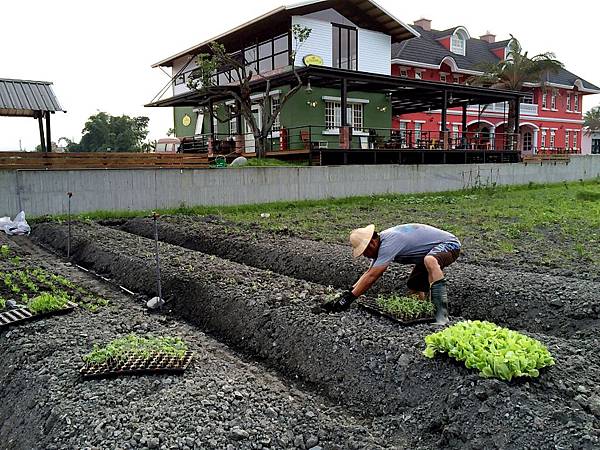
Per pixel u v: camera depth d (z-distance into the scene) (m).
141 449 3.30
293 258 9.05
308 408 4.20
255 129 21.31
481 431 3.53
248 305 6.25
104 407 3.78
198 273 7.67
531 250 9.54
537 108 40.22
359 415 4.27
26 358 4.74
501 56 40.19
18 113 18.02
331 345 5.04
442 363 4.27
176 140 27.61
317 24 22.97
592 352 4.93
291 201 17.61
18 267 8.76
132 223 13.51
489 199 19.02
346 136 20.50
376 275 5.26
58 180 13.91
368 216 14.62
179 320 6.78
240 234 11.39
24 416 3.97
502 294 6.70
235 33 23.92
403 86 22.73
